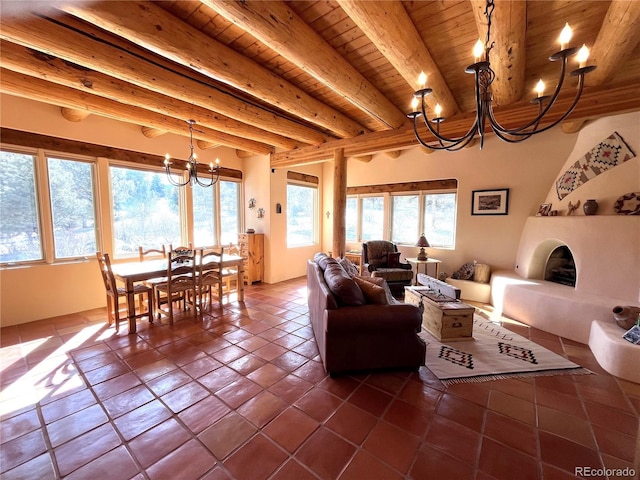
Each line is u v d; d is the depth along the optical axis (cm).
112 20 181
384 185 602
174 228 495
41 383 225
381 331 236
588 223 323
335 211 458
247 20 183
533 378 234
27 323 347
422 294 347
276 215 567
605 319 280
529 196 431
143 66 255
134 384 225
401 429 179
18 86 269
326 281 276
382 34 197
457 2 196
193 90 294
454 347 288
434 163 520
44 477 146
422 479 144
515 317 369
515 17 184
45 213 360
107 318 365
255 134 438
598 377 235
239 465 153
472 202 483
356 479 144
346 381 231
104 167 405
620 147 317
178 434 174
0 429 177
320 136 464
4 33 184
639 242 286
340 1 169
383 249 536
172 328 336
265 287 536
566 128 375
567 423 183
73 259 388
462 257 499
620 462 154
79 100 308
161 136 463
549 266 396
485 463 153
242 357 269
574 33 230
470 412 194
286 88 306
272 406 200
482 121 160
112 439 170
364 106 318
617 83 268
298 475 147
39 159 352
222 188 561
